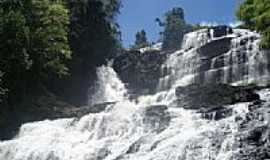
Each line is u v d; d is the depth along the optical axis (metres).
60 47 44.22
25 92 42.19
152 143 27.44
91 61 53.00
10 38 41.44
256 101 28.67
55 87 47.53
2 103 40.22
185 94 33.09
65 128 33.75
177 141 26.31
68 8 51.25
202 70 52.84
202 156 25.36
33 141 32.62
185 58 55.12
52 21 44.19
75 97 50.03
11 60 41.44
